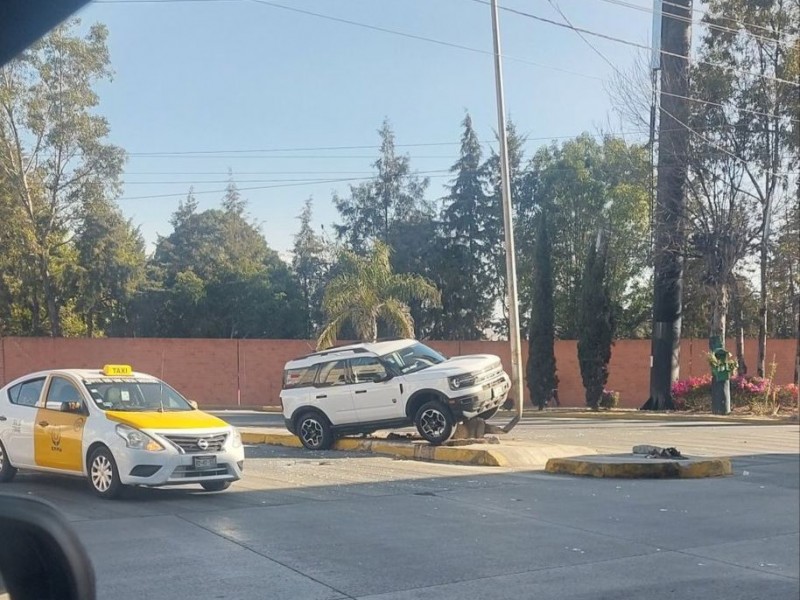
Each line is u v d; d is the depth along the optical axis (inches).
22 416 459.2
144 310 1806.1
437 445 613.9
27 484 461.1
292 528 349.1
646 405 1222.3
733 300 1321.4
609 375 1374.3
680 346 1385.3
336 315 1186.6
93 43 1514.5
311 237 2250.2
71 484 462.3
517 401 773.9
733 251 1172.5
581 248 1772.9
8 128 1475.1
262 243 2596.0
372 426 647.8
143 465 400.5
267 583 266.7
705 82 1212.5
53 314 1572.3
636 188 1622.8
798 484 494.6
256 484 471.8
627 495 445.7
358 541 326.3
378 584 267.6
